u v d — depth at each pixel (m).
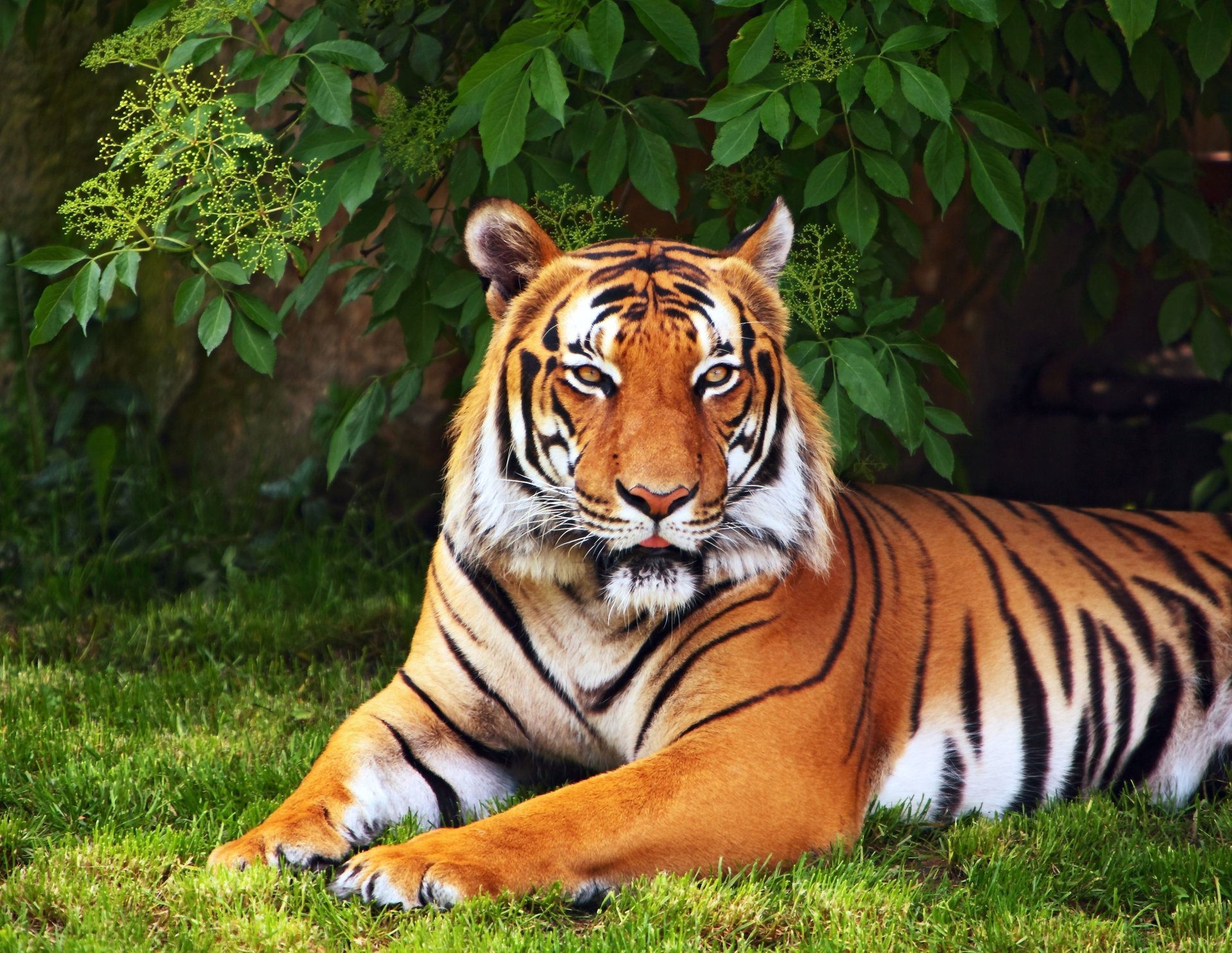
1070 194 8.75
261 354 6.89
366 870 5.31
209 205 6.86
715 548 6.09
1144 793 7.03
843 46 6.42
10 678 8.56
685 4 7.15
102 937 4.95
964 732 6.84
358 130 7.05
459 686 6.52
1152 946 5.30
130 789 6.47
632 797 5.67
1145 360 13.48
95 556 11.06
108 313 12.19
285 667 9.31
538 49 6.32
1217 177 11.69
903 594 6.93
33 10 9.36
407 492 12.25
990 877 5.89
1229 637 7.32
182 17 7.05
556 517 6.03
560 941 5.07
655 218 11.55
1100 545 7.51
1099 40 7.56
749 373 6.03
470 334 8.80
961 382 7.48
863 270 7.66
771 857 5.82
